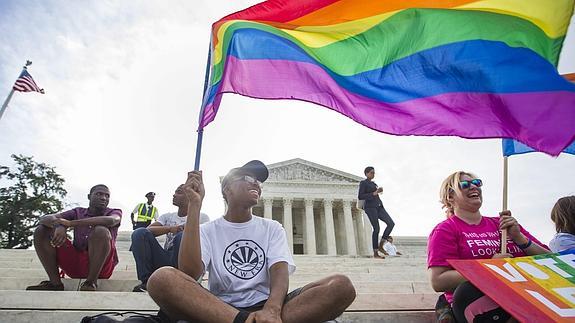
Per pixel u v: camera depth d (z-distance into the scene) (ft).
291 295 10.11
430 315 13.89
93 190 19.22
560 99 12.11
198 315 8.70
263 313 8.77
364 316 13.60
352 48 13.74
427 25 13.73
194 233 10.43
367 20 14.03
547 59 13.03
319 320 9.20
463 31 13.48
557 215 14.82
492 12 13.53
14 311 12.42
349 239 148.77
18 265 30.83
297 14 13.98
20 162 132.67
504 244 12.58
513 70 12.84
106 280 19.08
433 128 12.72
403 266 37.52
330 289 9.08
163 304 8.98
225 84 12.82
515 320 10.42
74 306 13.57
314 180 157.69
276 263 11.02
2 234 127.44
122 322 8.80
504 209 13.25
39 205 130.31
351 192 156.46
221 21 13.87
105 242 17.24
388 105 13.05
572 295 10.30
